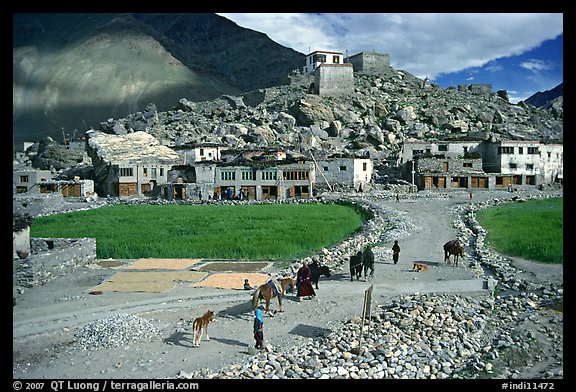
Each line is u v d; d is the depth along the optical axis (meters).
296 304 32.75
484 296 33.75
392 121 159.12
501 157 122.75
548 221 60.56
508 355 25.73
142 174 121.50
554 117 195.12
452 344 26.53
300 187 110.62
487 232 57.53
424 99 194.75
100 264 45.28
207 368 23.31
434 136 152.62
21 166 136.38
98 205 101.00
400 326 27.88
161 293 35.53
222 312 31.34
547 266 40.56
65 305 32.94
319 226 63.12
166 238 55.38
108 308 32.22
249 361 23.98
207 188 111.06
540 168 124.50
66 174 133.00
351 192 113.25
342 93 185.88
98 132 155.12
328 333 27.56
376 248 50.06
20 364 24.05
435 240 54.81
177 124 175.62
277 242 51.44
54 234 59.03
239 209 88.12
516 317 30.45
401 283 37.03
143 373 22.92
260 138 151.00
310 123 168.12
